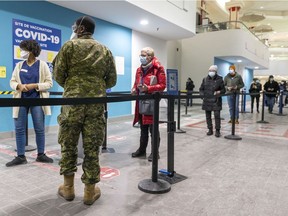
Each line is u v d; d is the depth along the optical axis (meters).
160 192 2.22
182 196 2.18
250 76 21.16
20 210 1.88
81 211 1.89
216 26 13.06
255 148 3.99
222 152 3.71
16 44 4.51
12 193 2.18
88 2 5.04
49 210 1.89
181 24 7.02
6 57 4.38
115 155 3.45
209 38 13.20
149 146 3.92
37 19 4.84
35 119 2.98
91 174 1.94
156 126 2.29
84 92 1.85
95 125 1.95
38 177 2.55
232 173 2.80
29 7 4.70
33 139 4.27
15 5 4.46
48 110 3.08
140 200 2.09
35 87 2.86
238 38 12.46
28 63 2.95
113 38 6.69
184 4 7.10
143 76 3.12
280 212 1.93
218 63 13.82
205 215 1.86
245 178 2.65
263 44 18.02
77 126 1.92
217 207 1.99
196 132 5.35
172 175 2.58
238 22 12.57
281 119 7.93
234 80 6.60
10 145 3.87
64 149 1.97
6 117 4.43
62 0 4.93
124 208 1.95
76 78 1.86
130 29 7.27
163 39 8.85
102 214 1.85
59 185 2.36
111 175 2.67
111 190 2.28
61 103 1.47
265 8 18.86
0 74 4.30
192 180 2.57
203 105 5.04
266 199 2.15
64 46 1.86
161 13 6.09
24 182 2.42
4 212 1.85
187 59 14.01
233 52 12.54
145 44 7.96
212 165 3.08
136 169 2.87
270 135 5.14
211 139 4.64
